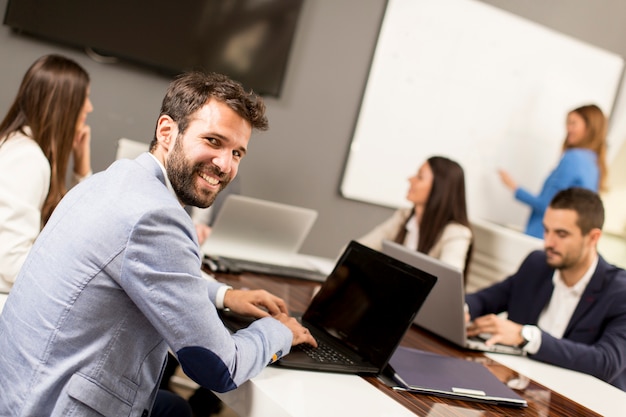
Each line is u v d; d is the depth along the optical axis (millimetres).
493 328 2131
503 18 4648
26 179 1890
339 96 4223
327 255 4414
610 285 2352
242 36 3803
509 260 2768
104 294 1221
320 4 4043
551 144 5023
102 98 3576
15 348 1262
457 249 3025
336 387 1472
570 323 2377
